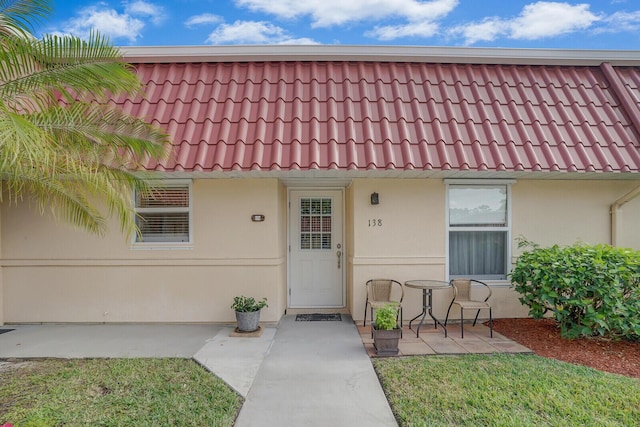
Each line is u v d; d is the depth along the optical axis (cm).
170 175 592
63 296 641
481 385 387
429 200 651
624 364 450
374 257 646
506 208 663
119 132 452
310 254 747
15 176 446
